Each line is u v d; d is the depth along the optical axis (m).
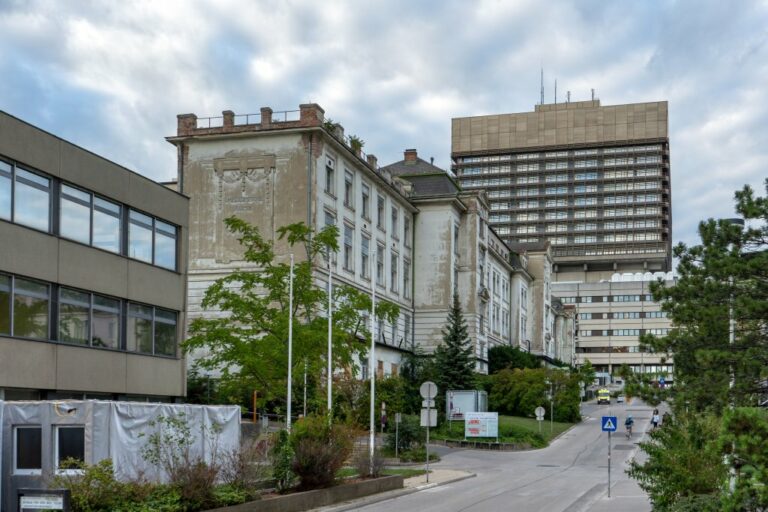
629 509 24.83
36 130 27.59
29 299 27.25
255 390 38.66
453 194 74.38
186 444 20.16
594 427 74.06
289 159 53.47
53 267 28.20
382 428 45.56
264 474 22.94
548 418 76.12
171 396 35.16
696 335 28.06
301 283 35.84
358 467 29.80
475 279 77.88
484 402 62.06
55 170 28.45
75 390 29.03
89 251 30.08
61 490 12.95
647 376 28.42
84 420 18.86
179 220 35.88
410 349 69.19
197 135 54.41
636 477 19.00
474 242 78.31
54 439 18.94
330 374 32.50
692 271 29.12
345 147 56.44
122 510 16.75
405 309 72.00
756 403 25.31
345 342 35.88
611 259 198.88
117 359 31.41
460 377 63.28
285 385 34.66
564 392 77.12
